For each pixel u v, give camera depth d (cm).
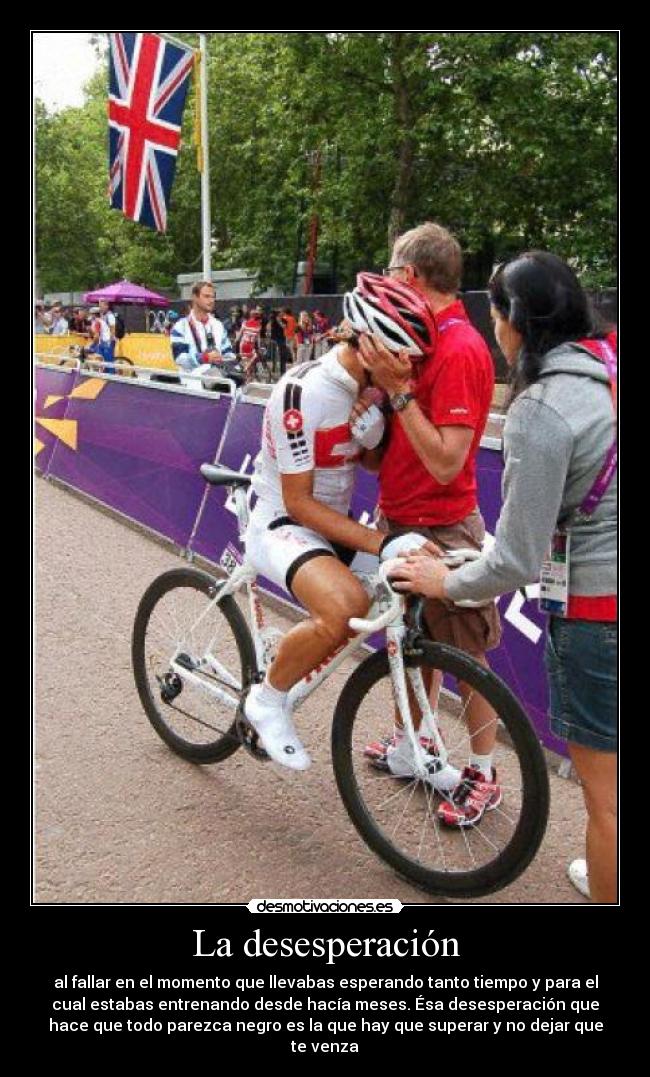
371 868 262
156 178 1034
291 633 248
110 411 659
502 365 1171
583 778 215
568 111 1429
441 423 245
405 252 253
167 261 2972
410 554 229
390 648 238
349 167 1642
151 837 271
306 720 350
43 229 3544
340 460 249
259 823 281
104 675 383
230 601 293
